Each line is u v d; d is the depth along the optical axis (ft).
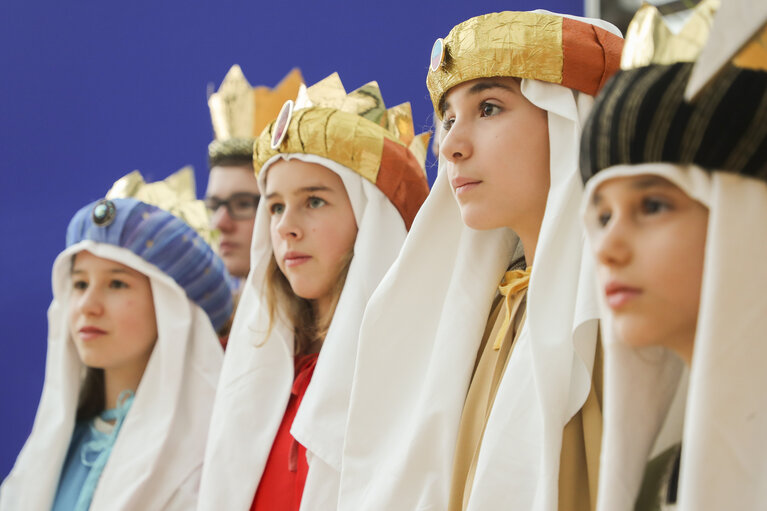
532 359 9.78
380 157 14.70
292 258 14.70
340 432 13.11
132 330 16.98
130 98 25.93
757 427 6.53
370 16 22.91
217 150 20.34
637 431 7.58
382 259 14.32
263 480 14.29
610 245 7.32
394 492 11.23
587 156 7.52
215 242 20.07
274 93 20.17
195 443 16.33
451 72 11.67
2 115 26.84
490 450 9.92
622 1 19.26
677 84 7.07
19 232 26.53
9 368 26.30
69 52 26.58
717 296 6.59
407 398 11.96
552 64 11.09
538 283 10.12
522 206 11.19
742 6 6.60
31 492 17.12
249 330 15.52
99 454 17.02
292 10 24.08
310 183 14.75
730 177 6.79
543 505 9.05
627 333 7.32
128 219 16.98
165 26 25.68
